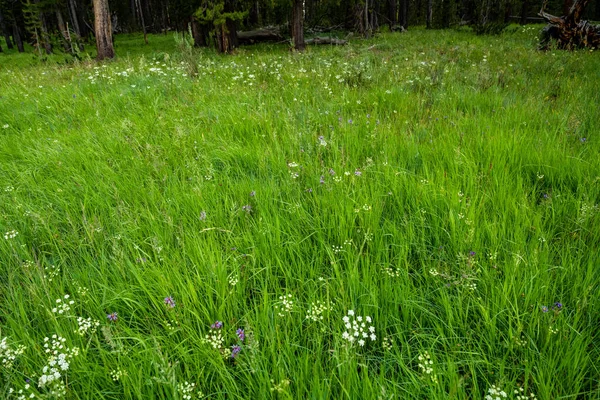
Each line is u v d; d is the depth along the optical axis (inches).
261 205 132.6
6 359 76.4
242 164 175.2
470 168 144.5
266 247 110.5
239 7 760.3
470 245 106.7
